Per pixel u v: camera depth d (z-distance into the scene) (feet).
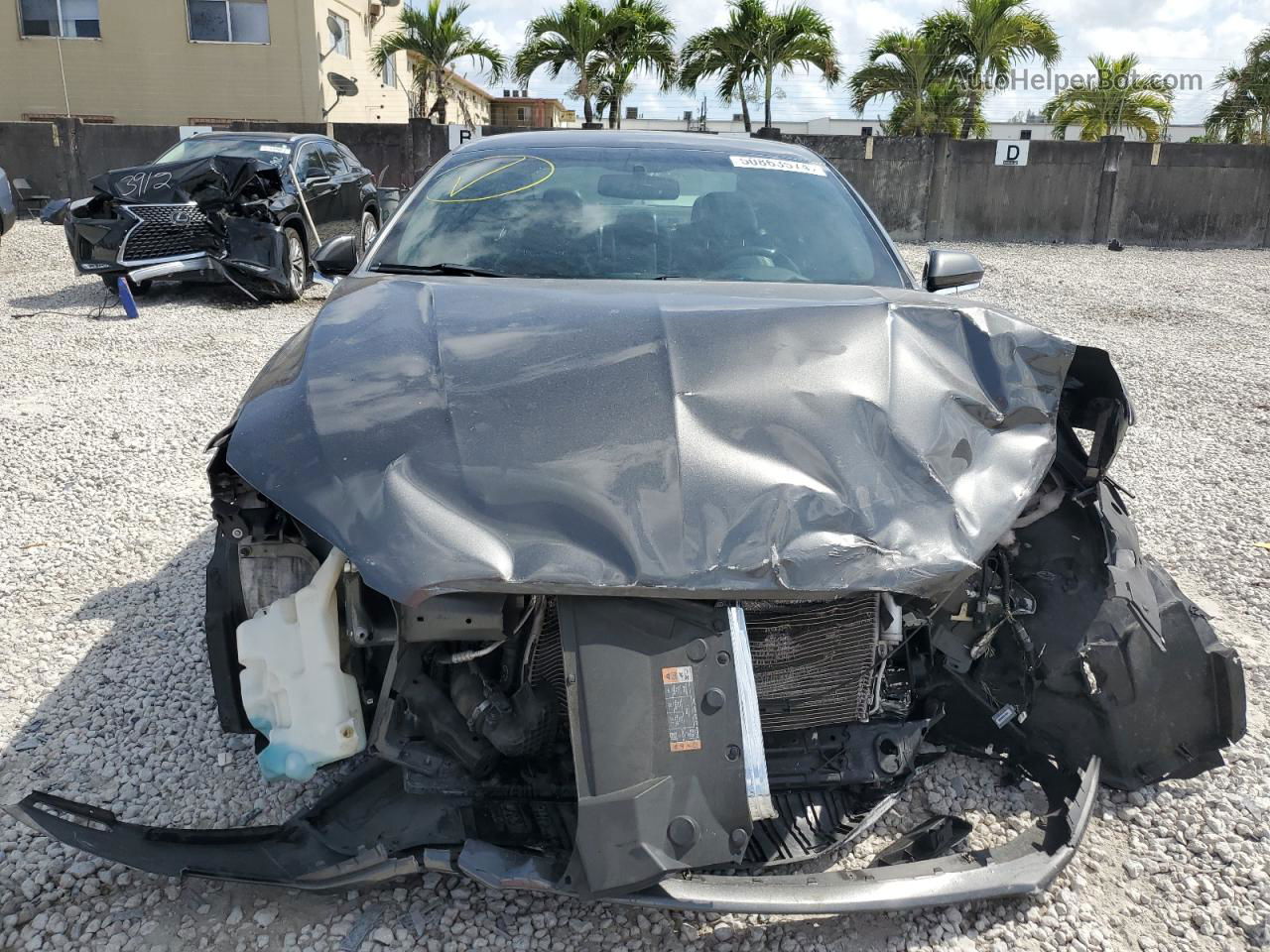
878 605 7.13
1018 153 61.67
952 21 79.61
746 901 5.93
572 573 5.87
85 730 9.41
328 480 6.27
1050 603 8.14
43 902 7.22
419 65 84.89
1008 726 8.48
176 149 34.19
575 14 75.15
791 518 6.22
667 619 6.12
